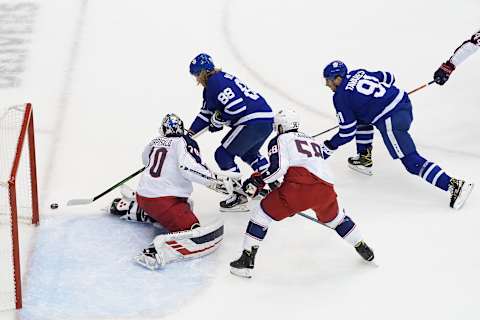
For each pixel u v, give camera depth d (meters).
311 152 18.97
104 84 30.67
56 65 31.75
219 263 19.92
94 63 32.25
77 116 28.08
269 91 30.75
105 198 22.91
